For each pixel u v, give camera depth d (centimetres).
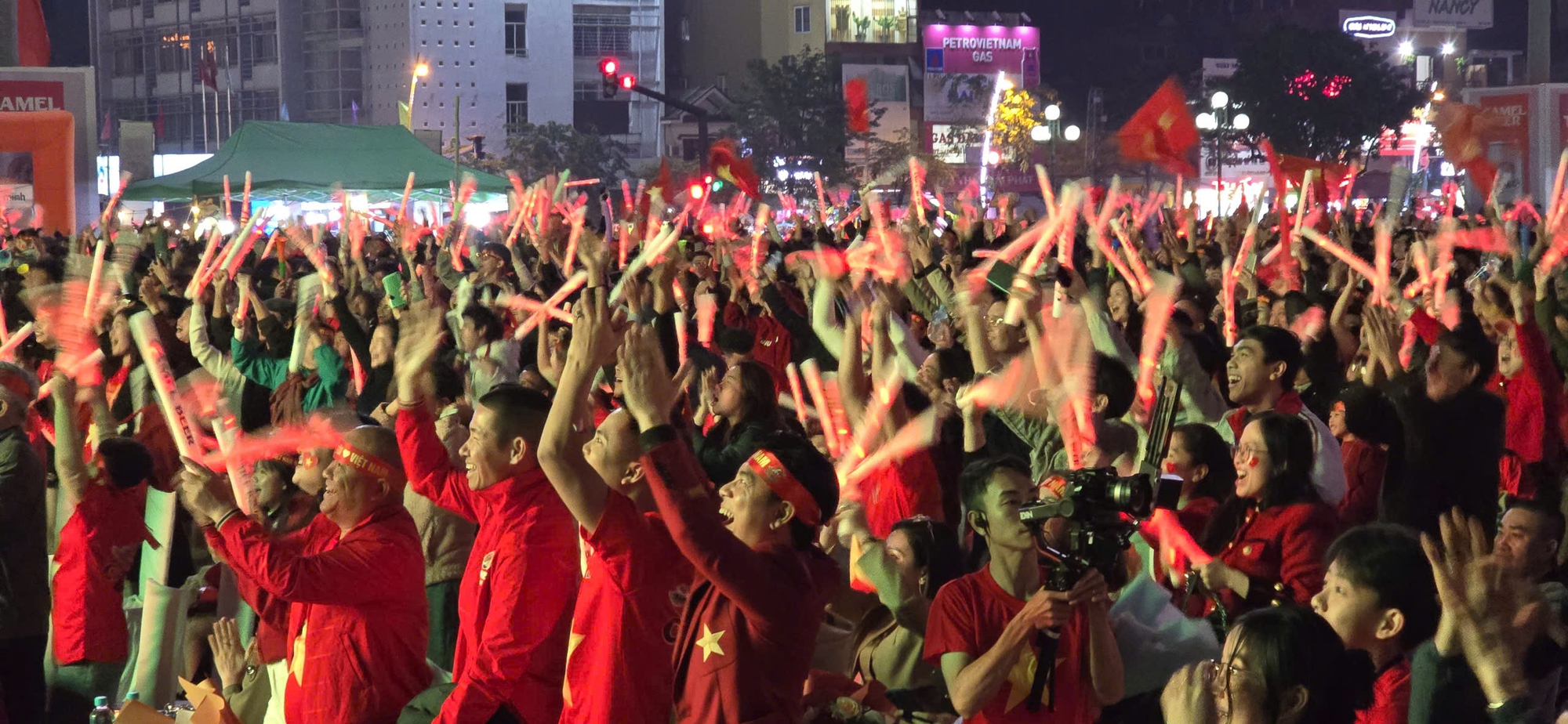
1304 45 7550
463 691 545
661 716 511
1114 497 416
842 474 686
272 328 1186
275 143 3506
